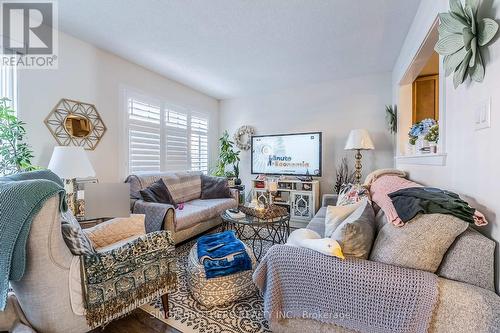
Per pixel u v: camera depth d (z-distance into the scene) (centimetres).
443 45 132
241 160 495
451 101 149
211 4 206
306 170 414
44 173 152
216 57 313
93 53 281
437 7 168
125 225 172
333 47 285
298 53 301
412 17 224
